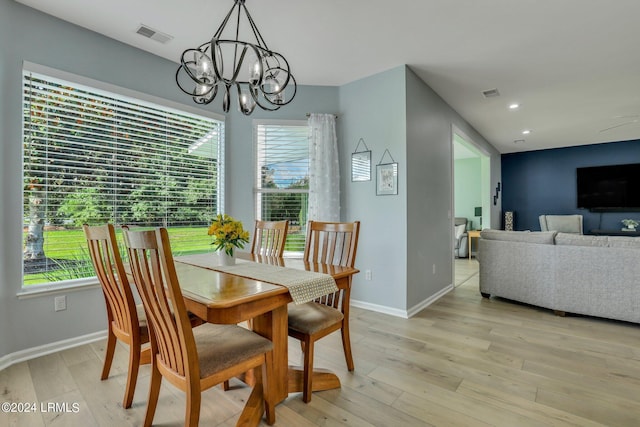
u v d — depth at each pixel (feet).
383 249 10.93
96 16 7.80
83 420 5.24
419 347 8.05
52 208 7.91
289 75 6.31
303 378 5.96
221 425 5.17
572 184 22.56
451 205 14.14
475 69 10.69
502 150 23.95
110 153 8.87
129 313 5.47
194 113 10.58
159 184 9.91
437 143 12.84
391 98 10.74
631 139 20.40
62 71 7.88
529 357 7.50
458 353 7.72
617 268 9.60
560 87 12.09
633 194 20.40
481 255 12.78
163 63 9.87
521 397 5.90
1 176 7.03
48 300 7.68
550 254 10.73
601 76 11.14
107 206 8.82
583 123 16.70
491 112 14.94
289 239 12.17
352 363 6.85
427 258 11.89
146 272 4.28
